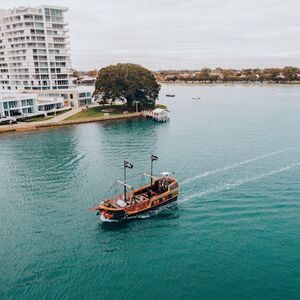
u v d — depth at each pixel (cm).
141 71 17850
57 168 9012
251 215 6312
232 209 6556
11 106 15088
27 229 5978
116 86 17062
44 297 4447
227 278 4741
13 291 4544
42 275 4838
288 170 8550
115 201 6531
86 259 5178
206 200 6962
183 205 6794
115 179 8188
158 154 10150
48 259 5175
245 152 10219
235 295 4444
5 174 8638
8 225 6119
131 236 5772
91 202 6975
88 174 8544
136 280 4744
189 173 8469
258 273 4809
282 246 5369
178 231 5891
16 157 10056
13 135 12875
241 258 5131
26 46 19688
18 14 19075
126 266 5022
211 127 14300
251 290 4516
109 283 4697
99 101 18750
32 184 7944
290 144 11069
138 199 6638
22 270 4928
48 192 7488
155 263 5078
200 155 9981
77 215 6456
